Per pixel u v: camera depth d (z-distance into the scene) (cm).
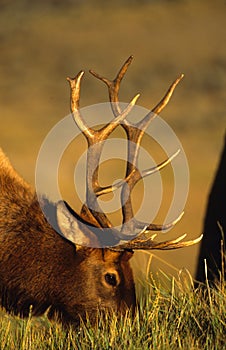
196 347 1451
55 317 1666
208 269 1864
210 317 1527
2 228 1662
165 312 1552
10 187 1684
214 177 1898
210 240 1883
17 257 1653
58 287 1647
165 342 1459
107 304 1631
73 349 1491
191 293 1597
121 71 1633
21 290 1658
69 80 1620
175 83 1642
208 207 1897
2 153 1705
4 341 1506
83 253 1638
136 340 1478
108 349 1461
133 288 1644
